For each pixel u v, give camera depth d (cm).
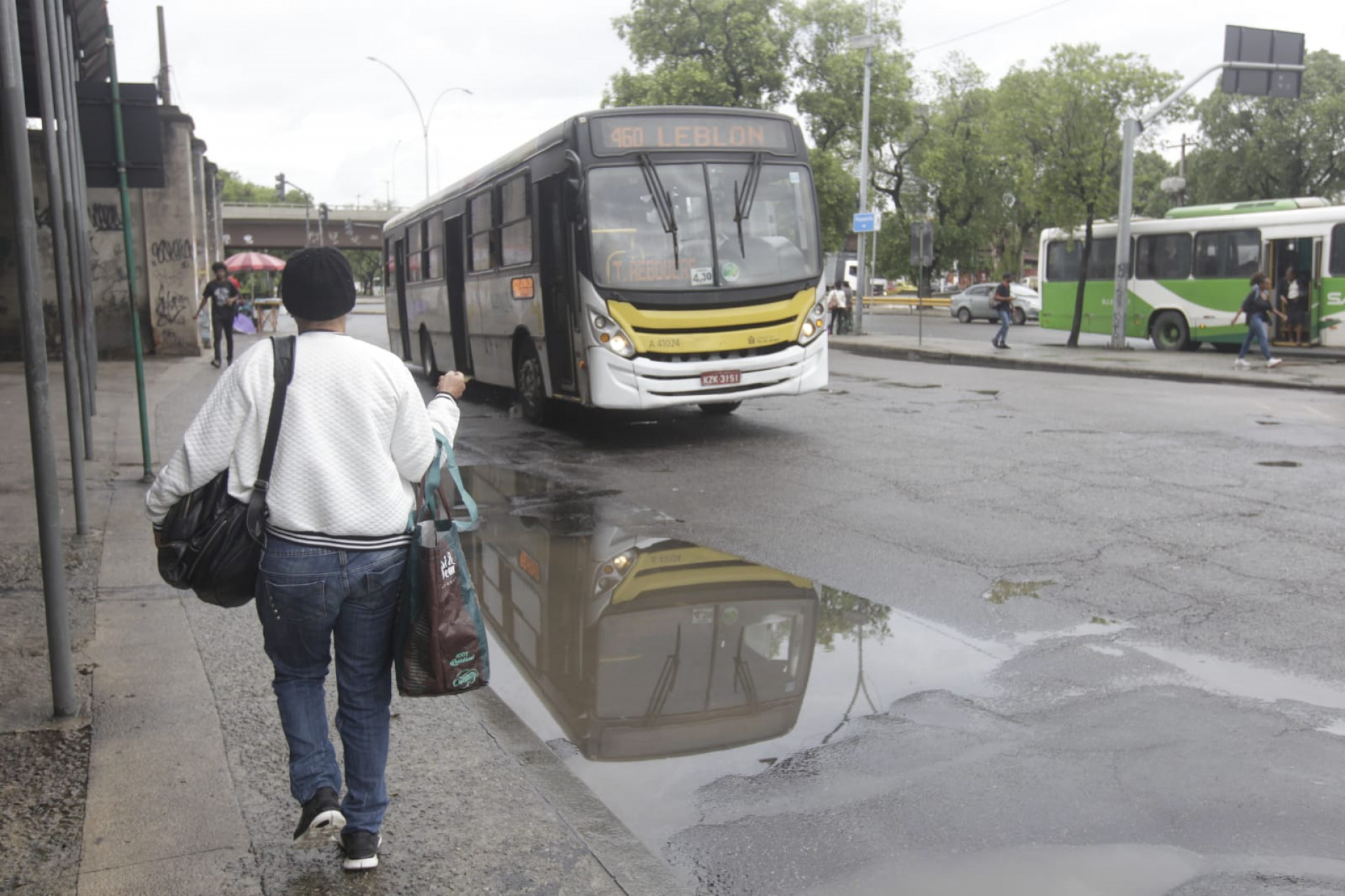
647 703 482
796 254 1180
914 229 2769
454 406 344
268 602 306
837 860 348
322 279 311
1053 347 2684
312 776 322
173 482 303
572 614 607
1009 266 6412
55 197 782
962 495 891
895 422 1325
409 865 332
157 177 882
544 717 468
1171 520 795
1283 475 959
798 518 824
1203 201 5753
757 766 417
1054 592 627
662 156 1139
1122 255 2458
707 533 785
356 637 315
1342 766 405
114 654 512
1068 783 396
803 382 1186
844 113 4138
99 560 673
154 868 329
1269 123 5416
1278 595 612
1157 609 593
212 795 375
